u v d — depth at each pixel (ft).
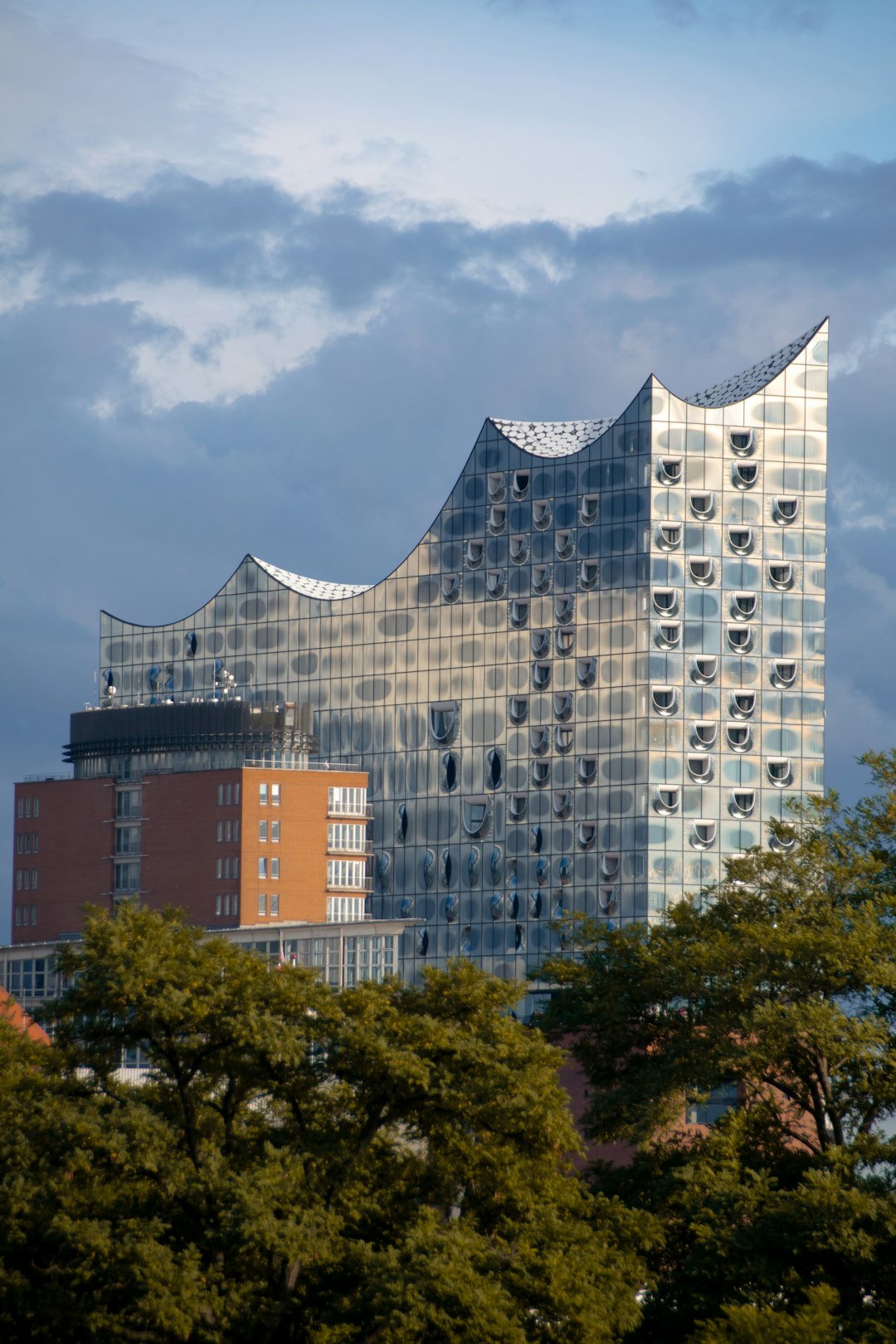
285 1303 334.85
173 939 355.77
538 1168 355.15
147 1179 338.13
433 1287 318.65
